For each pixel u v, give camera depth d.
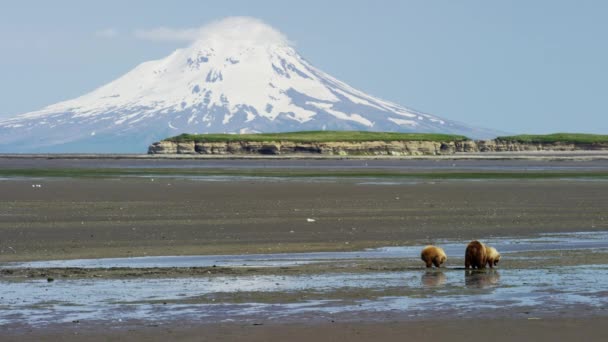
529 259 62.09
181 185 157.12
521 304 43.12
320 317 40.19
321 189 144.88
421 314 40.72
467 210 105.44
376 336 36.25
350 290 47.84
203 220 93.00
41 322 39.41
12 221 91.38
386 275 54.16
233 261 63.06
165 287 49.25
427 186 155.25
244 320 39.62
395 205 112.31
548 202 117.56
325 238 78.25
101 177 195.75
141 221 91.88
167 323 39.06
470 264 56.84
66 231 82.62
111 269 57.16
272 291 47.59
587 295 45.69
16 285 50.19
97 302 44.47
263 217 96.31
